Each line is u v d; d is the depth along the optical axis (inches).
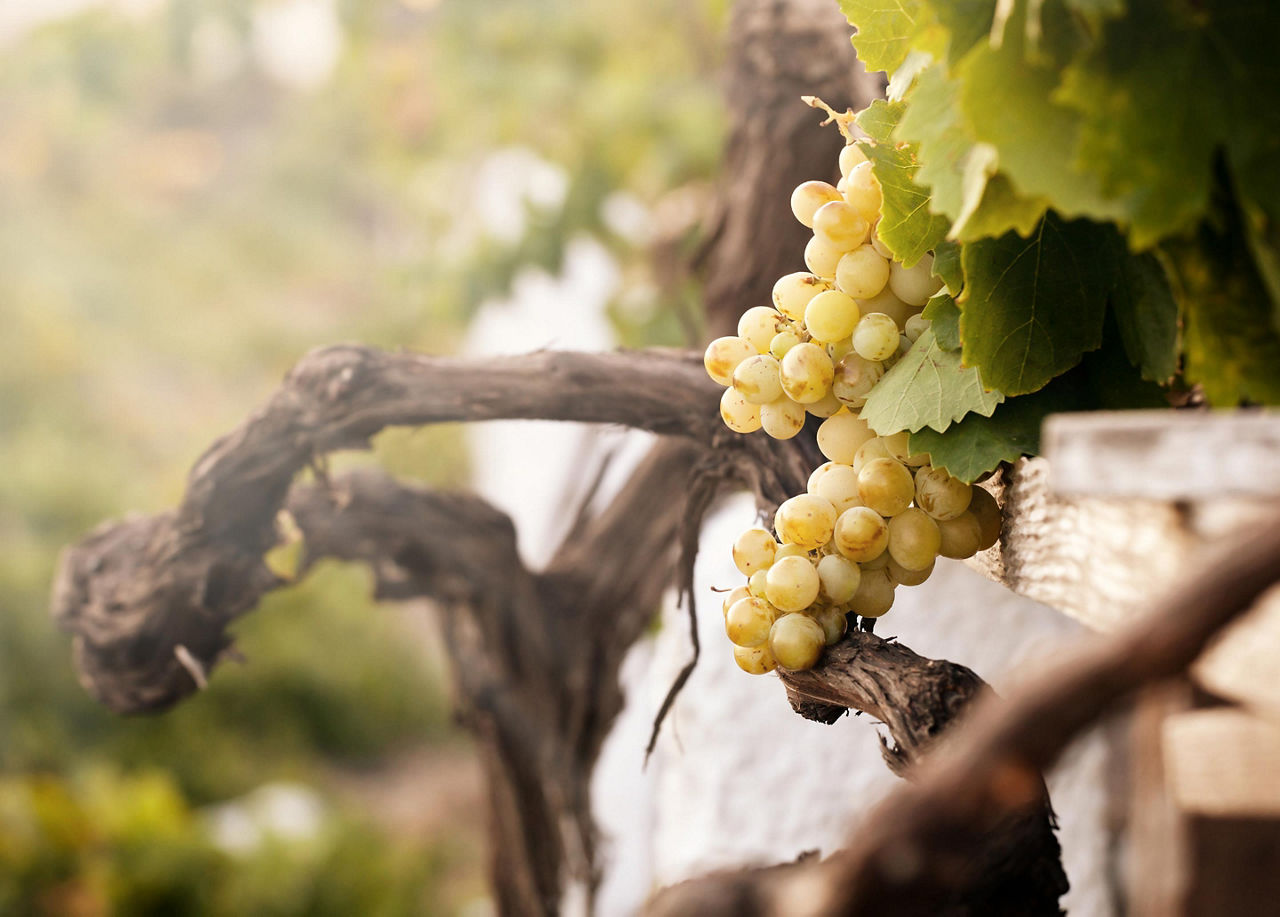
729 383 22.5
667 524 40.0
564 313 94.6
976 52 17.4
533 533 84.4
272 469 29.0
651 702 44.8
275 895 97.6
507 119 84.7
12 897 83.9
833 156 34.7
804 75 34.9
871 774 34.5
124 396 209.8
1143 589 18.5
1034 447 20.4
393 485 36.5
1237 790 27.0
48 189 239.1
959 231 17.8
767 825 34.4
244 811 120.6
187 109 269.7
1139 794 31.0
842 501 21.5
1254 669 17.2
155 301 235.0
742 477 26.2
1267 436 15.8
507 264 79.9
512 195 86.3
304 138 274.1
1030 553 21.6
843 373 21.5
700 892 15.9
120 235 243.8
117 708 32.8
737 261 36.0
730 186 37.0
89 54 93.7
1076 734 13.9
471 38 84.7
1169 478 16.1
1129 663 13.7
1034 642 34.3
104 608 31.6
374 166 120.7
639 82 80.4
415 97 95.8
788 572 21.0
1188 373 18.0
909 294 21.4
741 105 36.7
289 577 33.3
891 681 20.6
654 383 26.6
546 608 40.2
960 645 34.3
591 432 51.3
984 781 13.9
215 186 270.4
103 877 88.7
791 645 21.0
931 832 14.0
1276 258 16.8
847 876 14.5
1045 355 20.0
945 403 20.6
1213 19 16.9
